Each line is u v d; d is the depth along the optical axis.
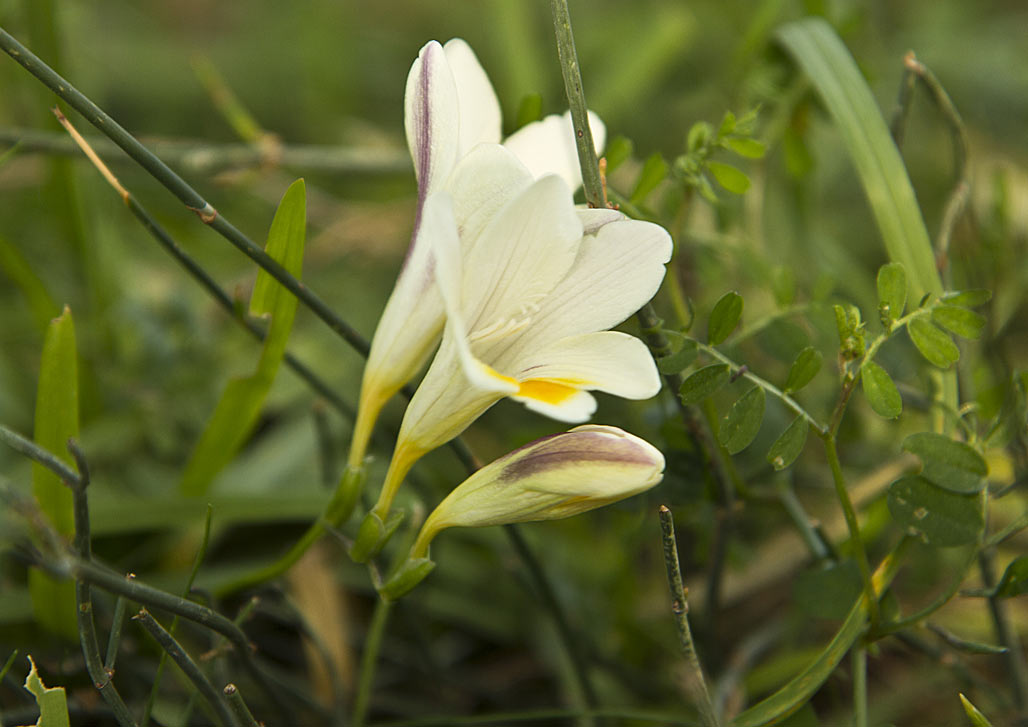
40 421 0.41
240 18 0.86
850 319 0.39
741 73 0.48
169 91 0.71
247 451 0.49
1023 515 0.40
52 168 0.47
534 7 0.76
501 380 0.37
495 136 0.40
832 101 0.44
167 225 0.56
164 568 0.47
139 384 0.48
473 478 0.39
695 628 0.47
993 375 0.45
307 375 0.43
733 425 0.40
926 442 0.40
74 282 0.51
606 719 0.44
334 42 0.70
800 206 0.49
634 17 0.71
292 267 0.41
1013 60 0.67
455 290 0.37
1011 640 0.43
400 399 0.50
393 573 0.40
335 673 0.44
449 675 0.46
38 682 0.39
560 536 0.49
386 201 0.66
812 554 0.43
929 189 0.62
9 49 0.39
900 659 0.47
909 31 0.71
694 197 0.44
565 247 0.38
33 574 0.42
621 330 0.43
